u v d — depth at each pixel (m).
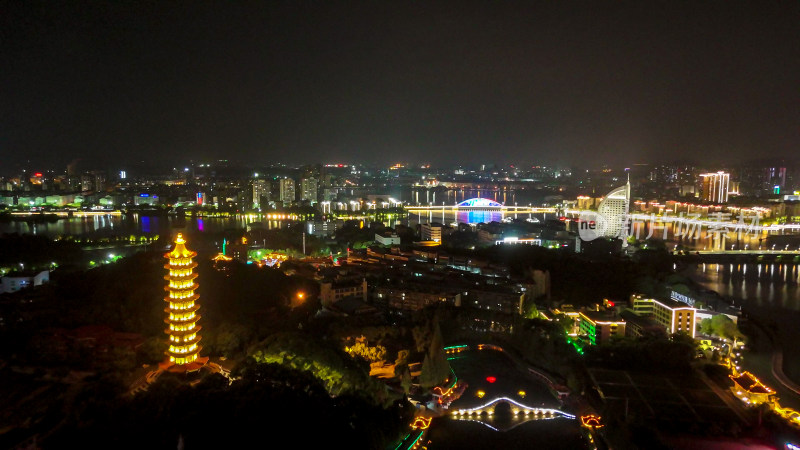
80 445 141.00
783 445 182.00
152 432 144.25
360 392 183.25
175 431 142.62
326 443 147.62
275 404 151.88
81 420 152.38
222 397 153.88
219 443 139.88
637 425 188.62
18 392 177.62
